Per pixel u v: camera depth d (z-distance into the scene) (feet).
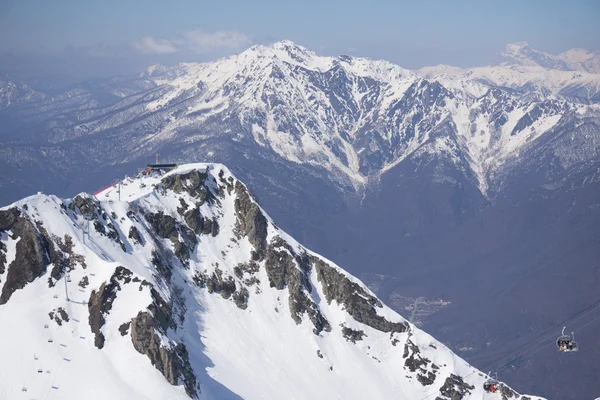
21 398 645.92
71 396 650.84
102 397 648.79
